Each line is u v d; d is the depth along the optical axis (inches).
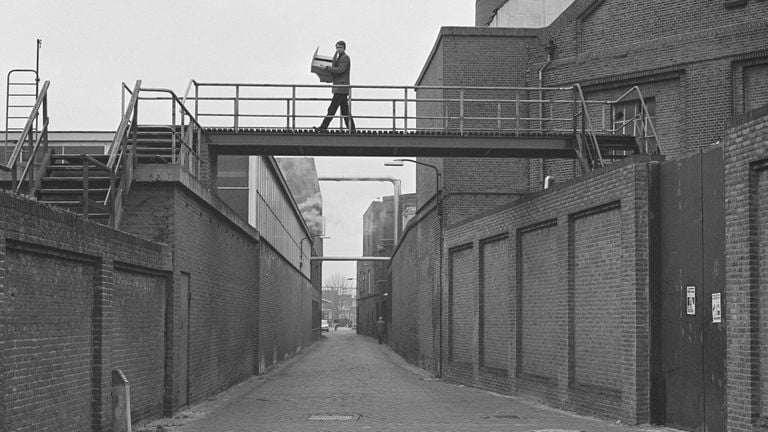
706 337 509.7
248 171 1267.2
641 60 1131.3
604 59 1167.0
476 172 1288.1
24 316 370.9
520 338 853.8
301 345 2397.9
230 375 992.2
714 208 504.4
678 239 549.0
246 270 1152.2
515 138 887.1
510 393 869.2
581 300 689.0
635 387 574.2
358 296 4744.1
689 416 530.0
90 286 462.9
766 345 438.3
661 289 571.5
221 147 880.3
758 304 446.9
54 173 617.9
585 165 857.5
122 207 589.0
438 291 1283.2
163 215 636.1
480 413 683.4
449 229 1150.3
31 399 377.1
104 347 472.4
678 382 545.6
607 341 634.2
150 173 630.5
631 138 880.9
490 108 1291.8
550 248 773.9
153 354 604.4
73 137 1186.0
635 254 579.5
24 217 360.5
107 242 478.6
